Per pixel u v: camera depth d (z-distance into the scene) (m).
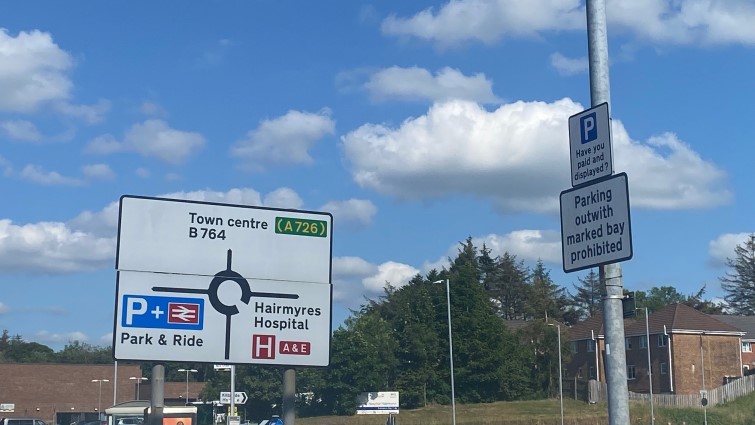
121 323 11.38
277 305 12.01
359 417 70.25
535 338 87.06
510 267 126.69
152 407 11.57
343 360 73.38
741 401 75.38
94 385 84.56
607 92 9.50
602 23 9.68
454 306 84.06
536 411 75.12
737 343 83.25
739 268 135.25
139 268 11.54
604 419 67.75
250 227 12.05
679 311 83.75
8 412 81.94
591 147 9.40
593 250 9.23
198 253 11.79
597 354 89.56
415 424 66.38
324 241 12.35
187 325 11.62
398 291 104.69
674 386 80.00
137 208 11.65
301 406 74.44
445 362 83.12
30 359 126.31
